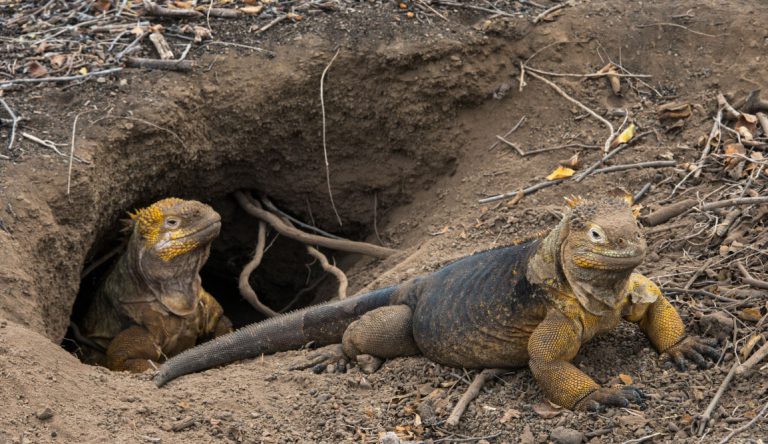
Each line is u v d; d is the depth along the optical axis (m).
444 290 3.75
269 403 3.69
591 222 3.50
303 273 4.77
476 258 3.75
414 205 4.55
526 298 3.61
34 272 4.01
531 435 3.52
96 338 4.35
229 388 3.75
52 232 4.08
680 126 4.30
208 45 4.50
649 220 4.02
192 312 4.29
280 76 4.46
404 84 4.52
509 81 4.54
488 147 4.48
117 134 4.27
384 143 4.58
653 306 3.63
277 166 4.59
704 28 4.49
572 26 4.57
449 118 4.55
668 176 4.16
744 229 3.88
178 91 4.39
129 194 4.36
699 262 3.84
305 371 3.81
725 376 3.55
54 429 3.55
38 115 4.29
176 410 3.66
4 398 3.58
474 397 3.63
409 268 4.17
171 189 4.49
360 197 4.63
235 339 3.94
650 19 4.55
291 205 4.66
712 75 4.40
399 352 3.81
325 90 4.51
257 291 4.87
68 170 4.15
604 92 4.46
